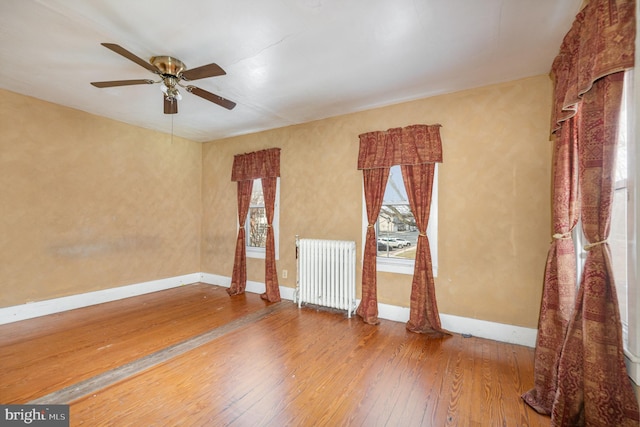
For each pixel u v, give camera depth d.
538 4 1.80
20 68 2.64
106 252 4.05
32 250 3.38
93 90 3.13
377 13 1.88
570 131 1.90
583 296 1.53
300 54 2.38
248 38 2.16
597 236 1.44
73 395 1.93
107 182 4.04
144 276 4.49
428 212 3.06
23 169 3.31
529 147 2.73
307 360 2.42
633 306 1.32
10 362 2.36
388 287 3.39
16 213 3.27
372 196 3.41
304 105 3.46
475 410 1.81
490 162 2.89
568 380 1.57
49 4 1.79
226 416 1.74
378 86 2.95
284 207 4.26
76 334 2.93
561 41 2.17
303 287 3.80
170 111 2.77
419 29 2.05
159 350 2.60
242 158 4.67
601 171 1.42
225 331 3.03
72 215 3.71
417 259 3.08
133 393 1.96
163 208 4.74
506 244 2.81
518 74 2.70
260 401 1.89
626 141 1.41
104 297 4.02
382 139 3.37
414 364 2.36
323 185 3.90
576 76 1.68
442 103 3.13
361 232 3.60
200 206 5.33
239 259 4.56
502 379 2.14
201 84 2.92
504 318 2.81
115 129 4.12
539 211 2.69
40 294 3.45
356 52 2.34
